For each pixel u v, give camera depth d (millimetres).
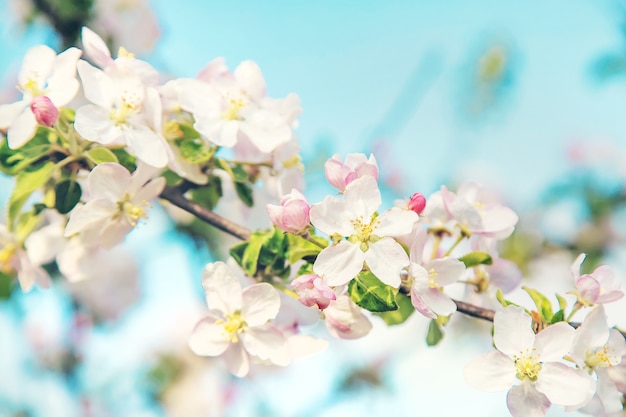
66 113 607
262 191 648
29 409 1078
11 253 642
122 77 601
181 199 619
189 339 588
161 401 1105
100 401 1100
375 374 1066
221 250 826
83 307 1057
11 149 597
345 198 567
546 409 567
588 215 1004
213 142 611
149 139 598
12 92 978
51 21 801
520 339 571
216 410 1078
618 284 591
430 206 621
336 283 558
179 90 615
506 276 624
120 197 599
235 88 625
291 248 600
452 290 625
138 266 1040
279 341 590
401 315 635
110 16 890
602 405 578
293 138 638
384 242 562
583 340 572
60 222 673
